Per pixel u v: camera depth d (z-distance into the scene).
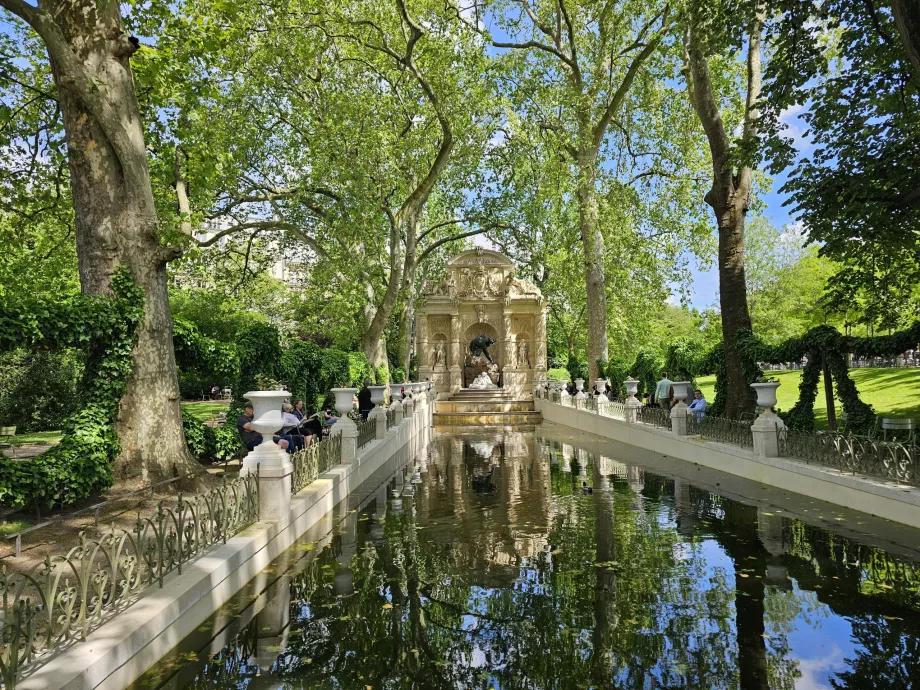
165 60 11.48
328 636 5.41
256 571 7.07
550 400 32.97
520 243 37.03
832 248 13.07
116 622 4.64
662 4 23.45
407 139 24.22
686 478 13.52
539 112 29.88
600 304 30.88
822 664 4.75
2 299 8.66
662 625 5.54
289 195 24.88
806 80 12.62
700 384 42.19
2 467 8.05
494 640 5.30
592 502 11.08
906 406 18.59
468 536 8.79
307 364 19.59
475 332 40.69
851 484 9.84
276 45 19.42
